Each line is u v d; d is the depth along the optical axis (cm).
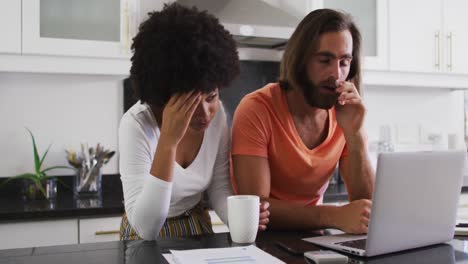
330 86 137
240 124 139
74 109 254
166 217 121
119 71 227
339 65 136
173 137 110
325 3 268
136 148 119
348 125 145
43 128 249
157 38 108
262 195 134
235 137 139
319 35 135
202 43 108
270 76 284
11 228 195
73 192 250
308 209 126
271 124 139
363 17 277
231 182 137
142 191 112
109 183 258
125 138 121
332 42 134
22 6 211
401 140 325
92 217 205
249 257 94
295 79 140
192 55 106
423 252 104
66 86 252
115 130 260
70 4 221
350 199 147
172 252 97
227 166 136
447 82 296
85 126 255
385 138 318
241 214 107
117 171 261
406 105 327
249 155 135
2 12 209
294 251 101
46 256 97
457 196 110
